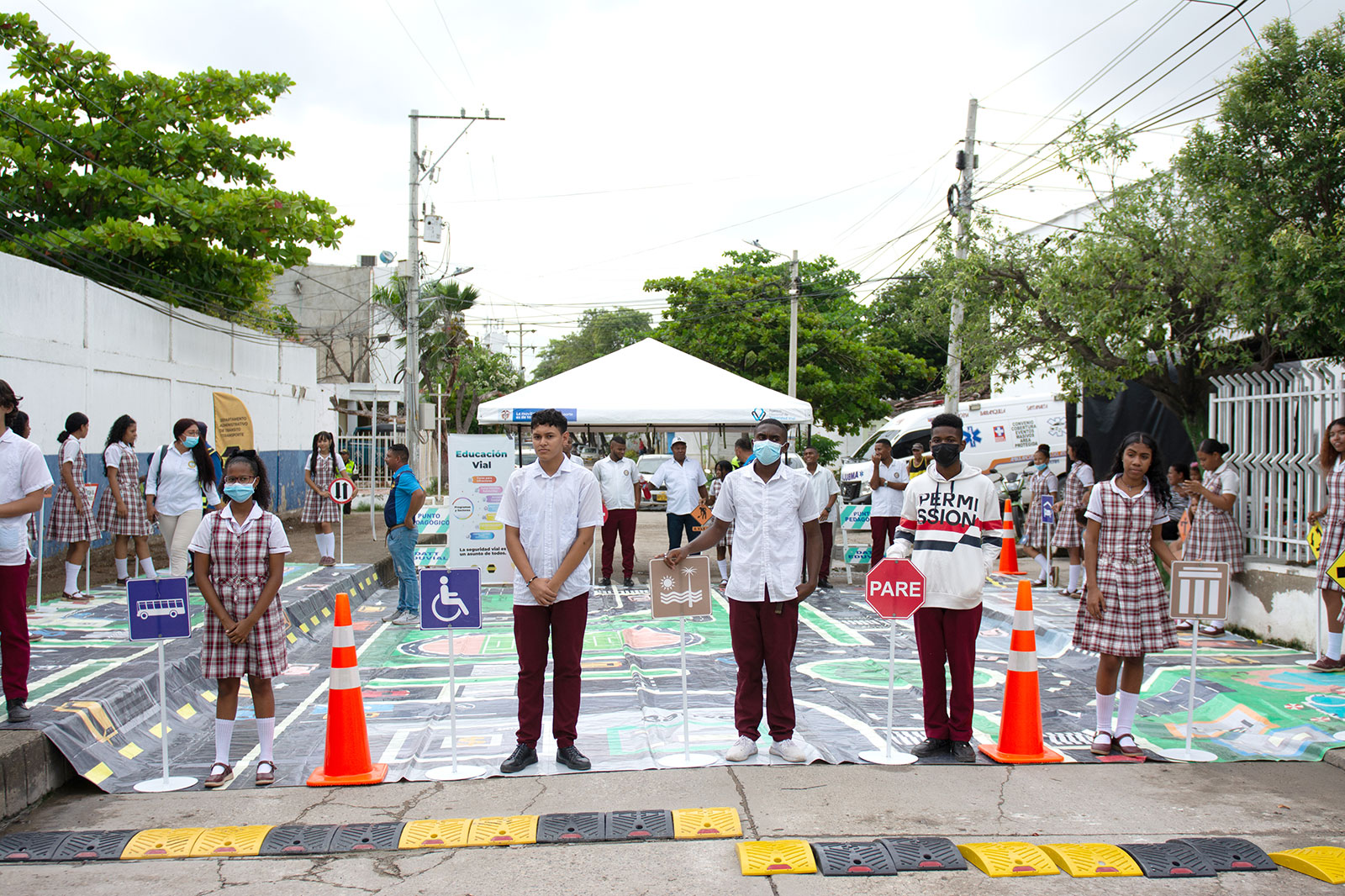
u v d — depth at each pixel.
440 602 5.25
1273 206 9.02
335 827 4.45
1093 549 5.58
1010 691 5.54
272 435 20.27
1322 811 4.70
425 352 33.81
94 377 13.37
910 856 4.12
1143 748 5.66
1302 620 8.09
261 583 5.21
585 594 5.30
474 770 5.26
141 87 17.03
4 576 5.13
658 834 4.36
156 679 6.52
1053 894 3.82
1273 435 8.85
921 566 5.49
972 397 23.78
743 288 28.95
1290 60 8.89
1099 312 10.16
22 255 14.42
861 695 7.09
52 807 4.83
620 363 13.76
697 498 12.24
